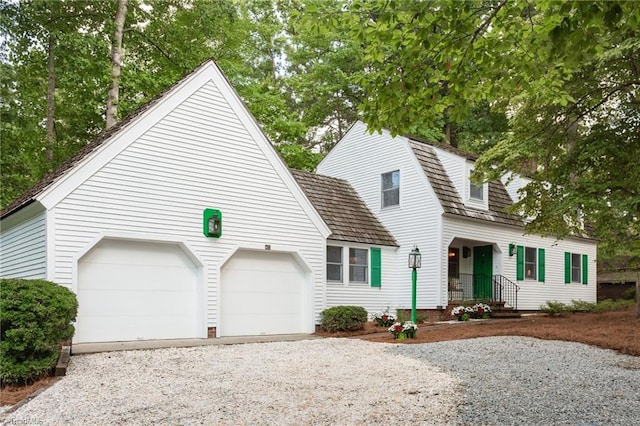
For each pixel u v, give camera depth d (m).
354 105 28.09
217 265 11.75
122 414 5.43
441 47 5.69
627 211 13.16
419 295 17.14
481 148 27.92
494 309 17.58
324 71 26.20
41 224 9.79
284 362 8.62
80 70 17.83
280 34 31.17
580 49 4.99
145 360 8.64
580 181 13.54
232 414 5.39
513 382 6.85
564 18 4.81
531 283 20.17
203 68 11.84
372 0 5.79
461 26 5.39
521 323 14.70
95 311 10.12
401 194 17.94
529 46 5.64
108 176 10.25
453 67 5.94
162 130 11.07
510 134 14.86
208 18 19.36
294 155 24.05
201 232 11.55
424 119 6.60
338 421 5.12
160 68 20.91
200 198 11.58
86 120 20.00
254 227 12.49
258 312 12.67
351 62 25.89
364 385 6.76
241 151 12.40
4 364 6.86
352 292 16.30
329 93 26.44
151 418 5.27
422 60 5.87
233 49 22.81
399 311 15.12
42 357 7.26
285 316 13.23
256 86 23.27
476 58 5.83
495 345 10.39
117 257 10.51
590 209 13.59
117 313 10.41
